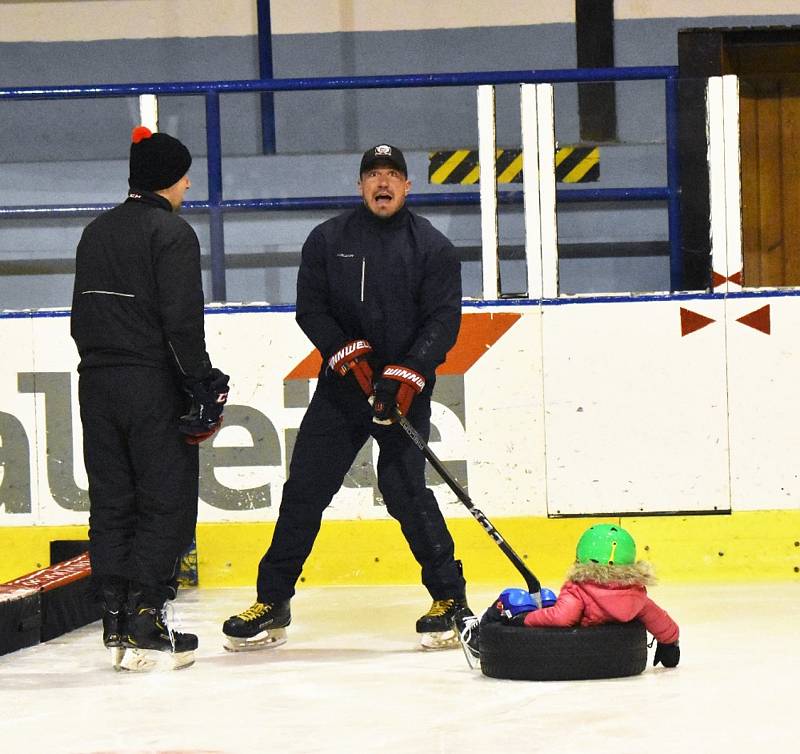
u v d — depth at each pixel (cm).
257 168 2127
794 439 1978
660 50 2444
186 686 1359
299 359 2012
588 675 1315
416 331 1577
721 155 2016
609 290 2111
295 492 1589
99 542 1466
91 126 2378
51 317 2023
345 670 1427
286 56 2459
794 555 1972
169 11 2462
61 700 1308
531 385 1994
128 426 1455
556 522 1992
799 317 1977
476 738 1093
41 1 2466
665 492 1986
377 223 1569
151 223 1458
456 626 1513
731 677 1312
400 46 2453
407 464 1574
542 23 2445
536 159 2025
